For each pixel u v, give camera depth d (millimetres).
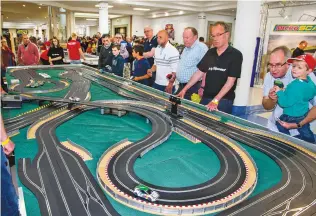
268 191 1534
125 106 3139
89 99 3576
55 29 16812
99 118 2947
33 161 1854
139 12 19734
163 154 2074
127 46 7234
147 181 1661
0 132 1227
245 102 6359
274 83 3777
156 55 4848
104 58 6332
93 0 13086
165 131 2451
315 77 3381
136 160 1958
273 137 2352
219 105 3391
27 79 4906
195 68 4129
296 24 7750
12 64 7641
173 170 1814
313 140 3377
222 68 3307
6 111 3047
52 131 2455
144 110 3029
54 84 4527
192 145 2246
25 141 2244
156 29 21375
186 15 18453
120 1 13648
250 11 5648
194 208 1361
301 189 1553
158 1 14969
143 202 1404
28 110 3102
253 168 1825
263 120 5973
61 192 1493
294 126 3281
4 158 1194
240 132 2451
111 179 1636
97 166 1803
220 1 14820
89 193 1493
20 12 19047
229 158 1967
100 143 2240
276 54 3799
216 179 1663
